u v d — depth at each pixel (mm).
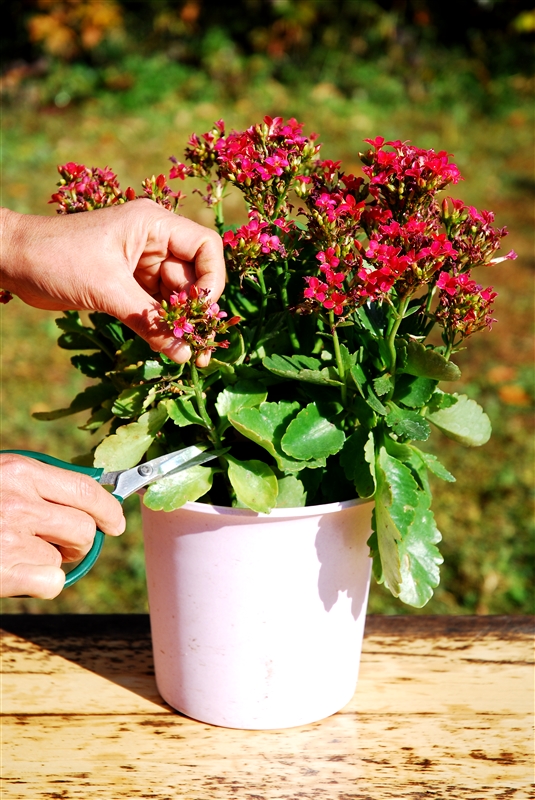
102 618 1165
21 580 929
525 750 1014
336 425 1012
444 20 5949
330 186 1020
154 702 1067
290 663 1022
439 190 980
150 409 1019
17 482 948
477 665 1099
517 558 2010
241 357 999
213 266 998
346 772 998
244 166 991
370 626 1150
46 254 994
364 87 5559
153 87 5398
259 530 988
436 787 984
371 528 1036
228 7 5777
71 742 1023
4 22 5691
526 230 3896
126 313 980
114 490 983
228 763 1007
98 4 5457
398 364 988
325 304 949
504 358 2893
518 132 5191
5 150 4555
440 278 959
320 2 5695
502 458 2363
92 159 4508
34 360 2896
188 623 1022
